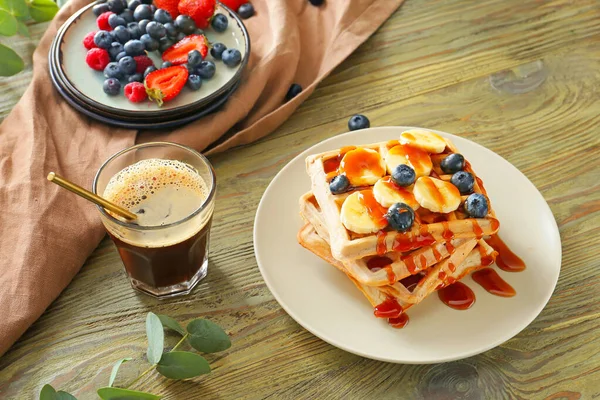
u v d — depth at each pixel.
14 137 0.77
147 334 0.63
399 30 0.91
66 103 0.81
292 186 0.72
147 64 0.82
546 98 0.84
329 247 0.67
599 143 0.80
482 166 0.74
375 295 0.65
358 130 0.75
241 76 0.83
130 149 0.67
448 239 0.63
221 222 0.74
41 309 0.66
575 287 0.69
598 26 0.92
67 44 0.84
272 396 0.63
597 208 0.75
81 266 0.70
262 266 0.67
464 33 0.91
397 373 0.64
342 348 0.63
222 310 0.68
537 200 0.72
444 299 0.66
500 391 0.63
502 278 0.67
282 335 0.67
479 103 0.84
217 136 0.79
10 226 0.70
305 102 0.84
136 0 0.87
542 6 0.94
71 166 0.76
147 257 0.65
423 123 0.82
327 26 0.90
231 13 0.86
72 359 0.65
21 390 0.64
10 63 0.82
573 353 0.65
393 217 0.62
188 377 0.62
